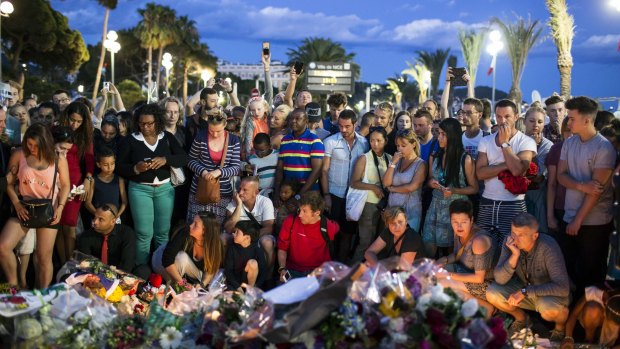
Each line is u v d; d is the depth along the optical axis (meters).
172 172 6.64
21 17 38.34
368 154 6.60
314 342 3.42
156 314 4.00
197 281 5.87
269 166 6.95
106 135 7.11
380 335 3.40
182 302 4.23
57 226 5.84
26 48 41.97
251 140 7.48
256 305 3.71
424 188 6.51
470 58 22.66
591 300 4.84
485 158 5.83
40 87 39.09
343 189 6.81
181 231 5.92
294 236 6.11
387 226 5.72
